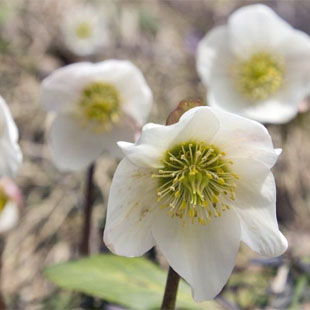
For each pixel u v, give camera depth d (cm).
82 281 44
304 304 51
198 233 36
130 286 44
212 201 36
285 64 60
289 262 50
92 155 52
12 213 55
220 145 36
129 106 50
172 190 36
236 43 60
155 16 104
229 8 112
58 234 74
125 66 48
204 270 36
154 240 36
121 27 98
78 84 49
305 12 110
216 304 47
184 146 36
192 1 111
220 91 60
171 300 37
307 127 85
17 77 86
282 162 88
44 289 70
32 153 79
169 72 94
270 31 59
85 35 90
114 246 35
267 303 51
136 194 35
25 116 81
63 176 77
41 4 96
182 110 35
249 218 36
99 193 75
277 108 59
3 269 70
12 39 90
